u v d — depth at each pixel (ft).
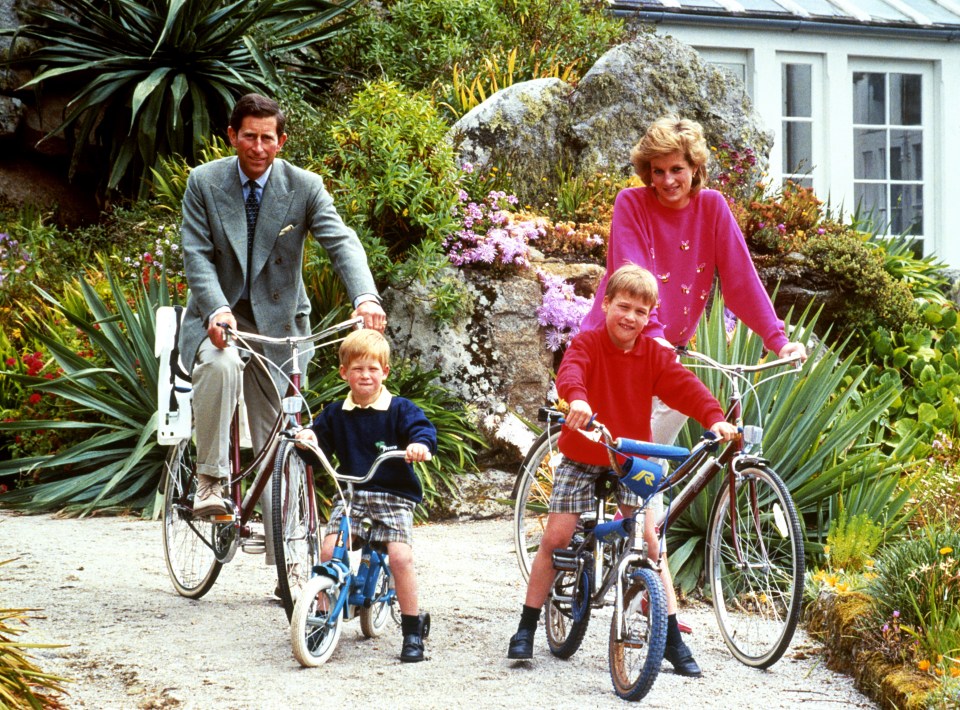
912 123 76.02
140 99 55.21
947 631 21.02
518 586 28.96
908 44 74.74
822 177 73.77
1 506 37.93
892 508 31.07
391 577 23.11
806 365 32.86
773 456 30.89
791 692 21.38
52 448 41.01
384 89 46.44
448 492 40.37
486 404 43.29
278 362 25.81
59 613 24.21
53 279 51.90
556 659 22.71
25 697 17.42
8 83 62.44
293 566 23.45
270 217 25.39
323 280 42.83
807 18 71.41
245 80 60.34
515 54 60.39
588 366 21.93
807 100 73.82
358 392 22.27
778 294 50.65
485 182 49.98
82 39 61.72
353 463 22.34
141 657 21.45
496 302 44.42
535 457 29.01
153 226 51.62
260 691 19.76
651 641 19.53
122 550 30.99
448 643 23.43
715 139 56.24
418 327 43.42
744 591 25.67
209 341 24.52
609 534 21.15
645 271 21.83
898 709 19.48
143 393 39.60
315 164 45.68
